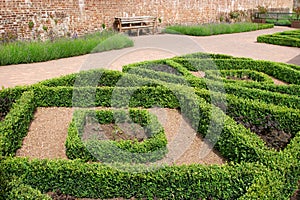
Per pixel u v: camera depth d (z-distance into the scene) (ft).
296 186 12.62
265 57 39.60
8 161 12.46
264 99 20.07
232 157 14.87
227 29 65.05
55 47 37.65
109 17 55.93
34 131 17.46
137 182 12.09
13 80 27.48
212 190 12.01
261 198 10.69
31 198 10.83
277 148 15.29
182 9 69.05
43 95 20.30
